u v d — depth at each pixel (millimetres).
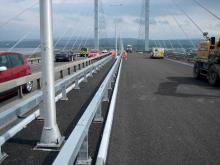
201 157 5660
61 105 10297
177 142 6500
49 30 5895
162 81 18250
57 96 11070
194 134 7090
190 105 10625
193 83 17328
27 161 5398
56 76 20031
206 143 6445
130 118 8609
